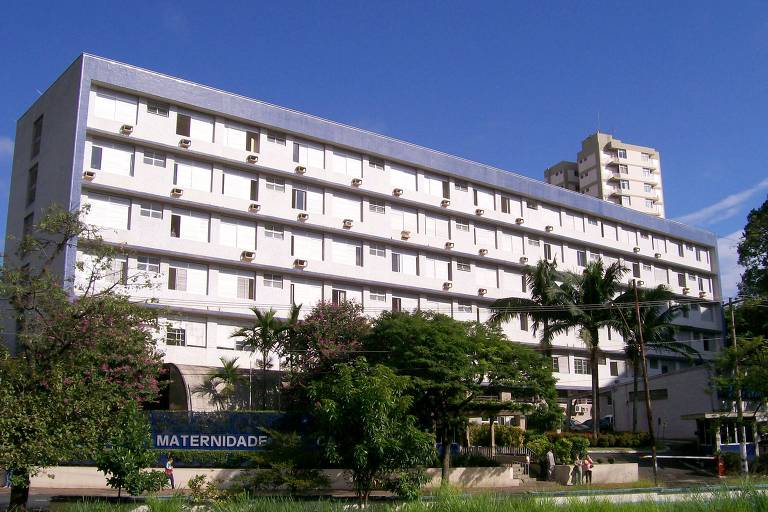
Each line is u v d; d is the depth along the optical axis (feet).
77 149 121.70
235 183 141.28
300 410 107.04
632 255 213.87
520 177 188.03
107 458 66.54
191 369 119.03
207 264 136.26
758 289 170.81
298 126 148.77
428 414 101.65
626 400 169.99
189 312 131.95
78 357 64.13
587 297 139.54
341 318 119.96
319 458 90.58
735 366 117.60
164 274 130.72
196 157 136.36
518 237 187.83
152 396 95.40
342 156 157.07
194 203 133.90
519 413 114.93
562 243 197.57
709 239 238.07
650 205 333.21
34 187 135.13
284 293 144.97
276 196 145.38
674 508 55.88
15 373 57.88
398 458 66.18
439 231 171.63
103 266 73.51
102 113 126.93
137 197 129.08
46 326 64.03
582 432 155.84
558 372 186.19
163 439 97.71
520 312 141.28
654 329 142.92
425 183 170.71
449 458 105.81
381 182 161.38
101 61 126.31
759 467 116.88
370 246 159.22
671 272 225.97
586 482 107.65
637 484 102.68
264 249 142.41
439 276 170.50
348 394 66.59
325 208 152.25
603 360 196.44
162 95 132.16
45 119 134.51
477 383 100.99
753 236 169.68
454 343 98.99
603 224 209.05
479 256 175.63
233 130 142.10
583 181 336.08
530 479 111.04
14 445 53.98
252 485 88.43
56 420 57.21
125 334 70.54
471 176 177.37
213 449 98.99
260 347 123.44
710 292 237.04
